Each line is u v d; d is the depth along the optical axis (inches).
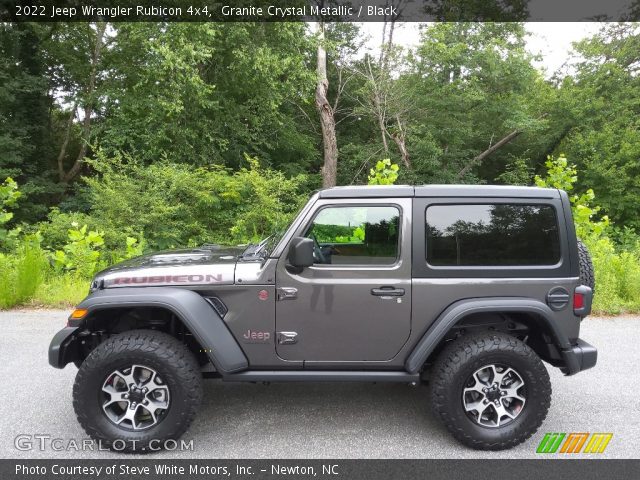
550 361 148.9
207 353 132.6
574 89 786.8
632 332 249.9
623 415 157.6
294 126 759.1
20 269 297.4
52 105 748.6
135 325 148.9
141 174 465.7
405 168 745.6
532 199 141.6
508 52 719.7
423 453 134.0
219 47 576.4
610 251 346.9
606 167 734.5
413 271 137.6
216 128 604.4
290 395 173.6
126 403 135.0
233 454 132.9
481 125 805.9
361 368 140.0
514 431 133.4
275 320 138.0
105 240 416.2
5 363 197.8
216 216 489.7
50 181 658.8
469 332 145.7
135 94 584.7
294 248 128.6
